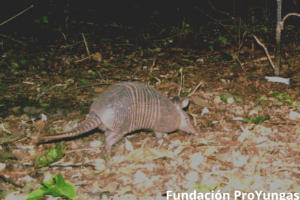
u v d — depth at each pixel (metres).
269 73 6.53
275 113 5.02
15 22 10.33
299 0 11.23
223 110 5.19
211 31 10.09
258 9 11.77
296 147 4.13
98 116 3.83
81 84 6.41
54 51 8.16
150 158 3.96
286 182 3.54
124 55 8.09
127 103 3.94
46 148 4.34
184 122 4.48
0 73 6.91
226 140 4.35
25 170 3.90
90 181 3.66
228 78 6.47
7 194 3.49
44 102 5.71
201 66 7.20
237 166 3.82
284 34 9.46
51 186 3.37
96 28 10.73
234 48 8.30
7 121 5.04
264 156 3.99
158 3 13.02
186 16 11.81
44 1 10.59
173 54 8.09
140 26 11.09
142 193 3.46
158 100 4.24
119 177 3.71
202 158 3.95
